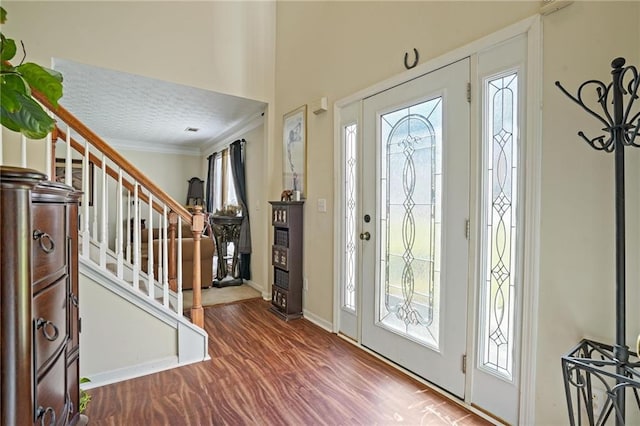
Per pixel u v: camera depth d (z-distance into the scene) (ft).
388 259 7.71
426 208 6.77
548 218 4.88
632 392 4.20
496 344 5.58
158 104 12.94
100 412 5.71
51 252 3.29
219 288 14.32
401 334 7.29
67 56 9.07
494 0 5.53
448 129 6.27
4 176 2.32
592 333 4.46
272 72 12.51
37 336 2.91
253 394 6.30
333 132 9.36
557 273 4.80
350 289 9.01
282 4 12.02
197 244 7.85
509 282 5.40
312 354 8.01
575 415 4.64
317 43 10.05
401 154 7.34
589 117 4.47
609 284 4.32
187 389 6.46
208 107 13.33
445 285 6.36
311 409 5.85
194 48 10.94
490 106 5.62
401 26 7.25
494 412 5.55
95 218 8.22
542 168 4.92
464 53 5.94
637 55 4.09
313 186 10.30
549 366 4.88
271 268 12.57
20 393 2.44
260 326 9.86
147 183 7.12
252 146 15.08
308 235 10.54
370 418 5.61
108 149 6.70
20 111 3.25
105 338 6.66
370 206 8.14
